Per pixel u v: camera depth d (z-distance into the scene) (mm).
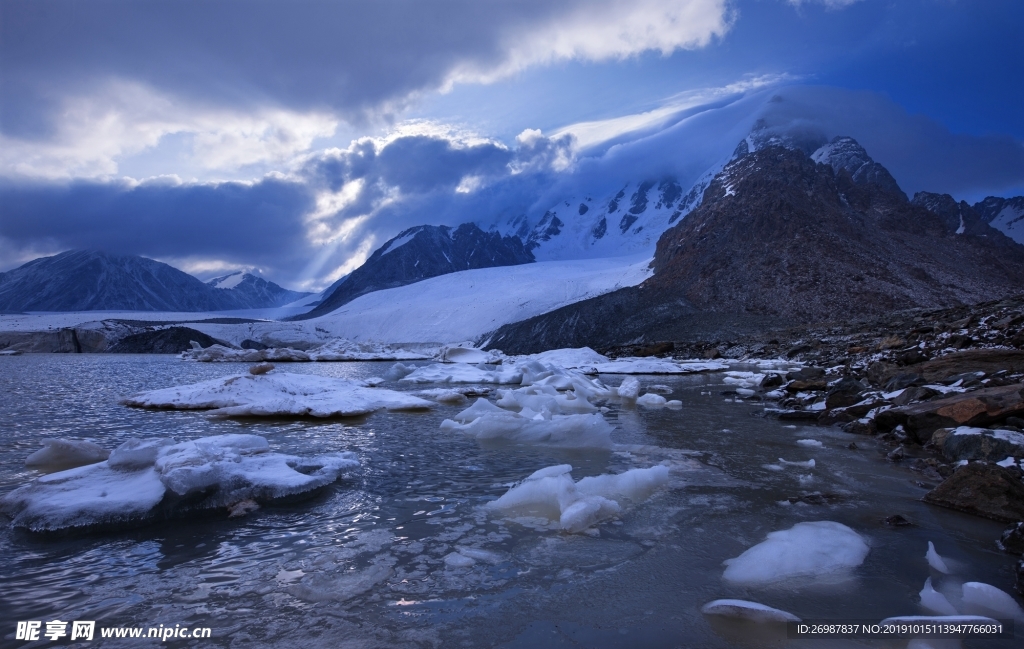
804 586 3293
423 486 5539
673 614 2957
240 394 11461
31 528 4168
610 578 3396
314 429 8914
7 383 16641
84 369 23812
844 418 9188
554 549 3869
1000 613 2975
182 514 4582
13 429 8656
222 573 3461
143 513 4406
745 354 30203
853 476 5871
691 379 19969
